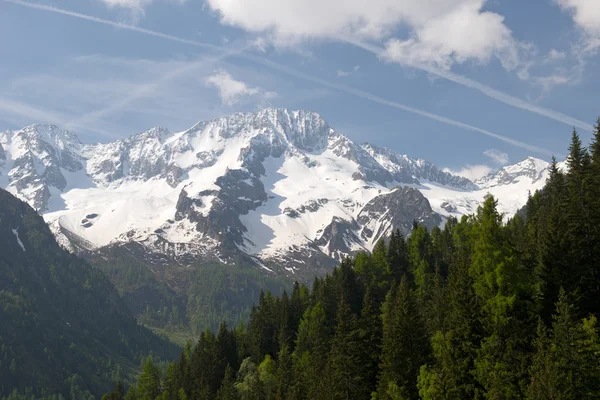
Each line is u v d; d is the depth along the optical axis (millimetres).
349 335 111562
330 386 105562
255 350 168125
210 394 160875
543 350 74000
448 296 100062
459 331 87125
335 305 154500
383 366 98750
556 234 93312
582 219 97938
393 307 109438
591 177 112250
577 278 89750
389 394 93625
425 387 87000
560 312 76188
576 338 73438
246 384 145750
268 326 176875
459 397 83000
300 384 119375
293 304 176625
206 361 176625
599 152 124812
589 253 94312
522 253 102625
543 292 89062
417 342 97500
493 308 84438
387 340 100938
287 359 141375
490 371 80750
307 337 145875
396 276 168125
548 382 69938
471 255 94375
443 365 86125
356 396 106250
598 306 88062
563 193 125250
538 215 137750
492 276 87562
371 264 173000
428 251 173500
